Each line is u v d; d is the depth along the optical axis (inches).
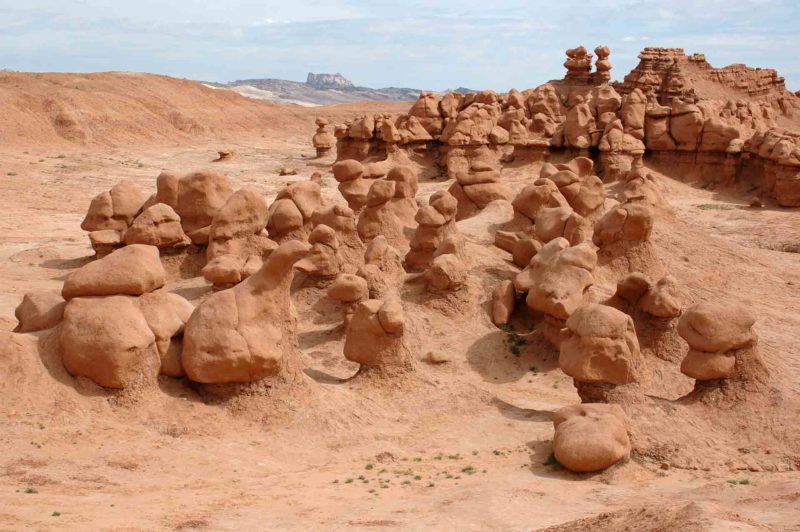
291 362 552.7
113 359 499.8
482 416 576.4
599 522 348.2
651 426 525.3
